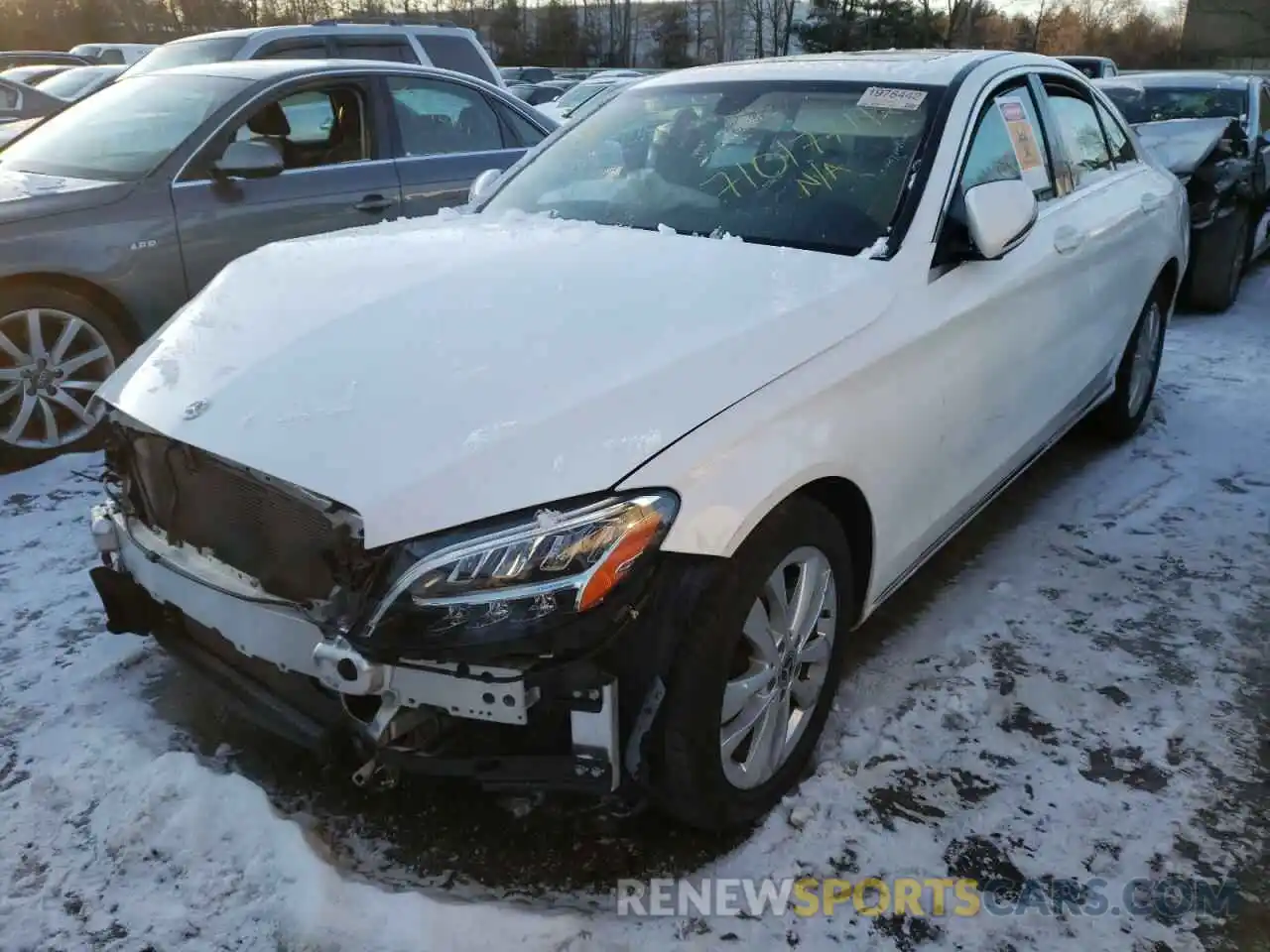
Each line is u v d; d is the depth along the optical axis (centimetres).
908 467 282
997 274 321
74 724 283
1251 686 307
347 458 212
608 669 207
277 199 517
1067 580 368
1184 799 261
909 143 316
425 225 347
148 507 255
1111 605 351
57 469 448
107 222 461
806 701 264
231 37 722
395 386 229
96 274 458
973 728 286
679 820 249
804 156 326
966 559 384
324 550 211
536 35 5716
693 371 231
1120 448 495
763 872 238
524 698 203
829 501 266
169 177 483
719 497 217
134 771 262
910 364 277
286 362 246
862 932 223
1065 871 239
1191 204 733
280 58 718
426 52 781
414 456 210
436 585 200
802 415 239
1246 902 230
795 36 5259
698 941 219
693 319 248
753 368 237
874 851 244
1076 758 275
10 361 446
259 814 245
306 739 228
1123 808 258
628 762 215
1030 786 265
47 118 573
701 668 218
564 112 1516
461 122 616
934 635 332
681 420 220
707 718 222
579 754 212
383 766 223
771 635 241
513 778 215
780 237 305
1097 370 430
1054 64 414
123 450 258
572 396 220
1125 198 437
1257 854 244
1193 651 324
